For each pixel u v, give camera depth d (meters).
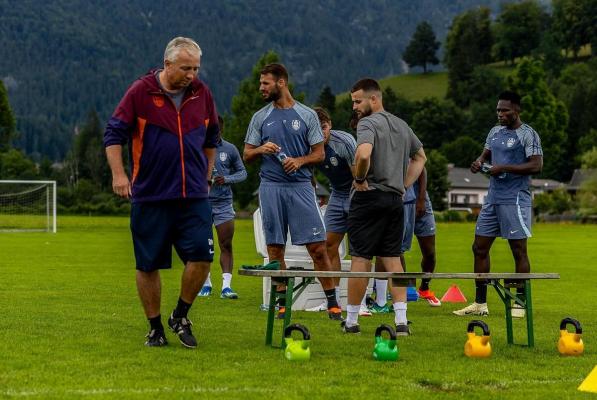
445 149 143.25
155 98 8.16
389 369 7.43
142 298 8.36
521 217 12.30
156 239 8.25
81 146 135.62
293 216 11.30
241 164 14.20
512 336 9.23
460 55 192.50
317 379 6.89
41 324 9.80
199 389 6.41
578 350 8.45
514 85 129.88
